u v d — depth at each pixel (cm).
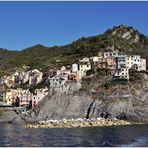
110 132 16200
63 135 14912
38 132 16588
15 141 12762
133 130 17300
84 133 15812
